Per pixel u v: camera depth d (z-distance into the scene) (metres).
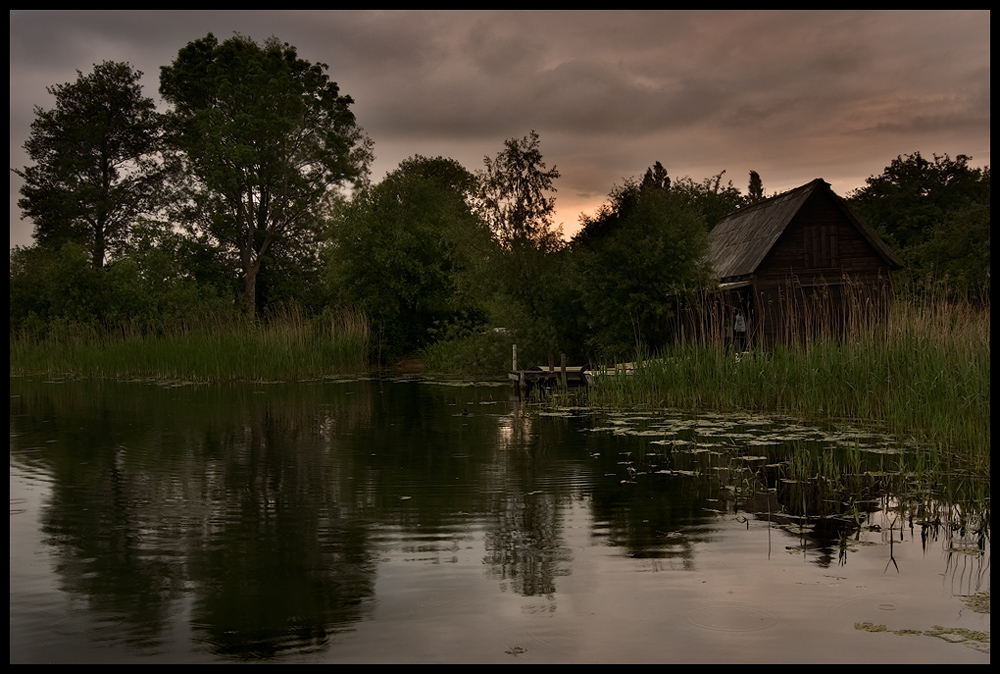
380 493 9.67
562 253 27.89
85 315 34.88
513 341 27.56
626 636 5.26
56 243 49.56
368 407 19.14
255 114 44.78
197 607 5.94
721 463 11.14
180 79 46.06
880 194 54.22
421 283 36.84
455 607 5.84
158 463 11.82
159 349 28.64
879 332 15.60
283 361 28.03
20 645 5.29
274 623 5.61
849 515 8.23
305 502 9.26
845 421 14.52
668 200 25.52
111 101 50.81
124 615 5.80
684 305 24.44
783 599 5.87
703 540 7.43
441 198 40.41
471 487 9.92
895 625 5.37
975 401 11.31
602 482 10.08
